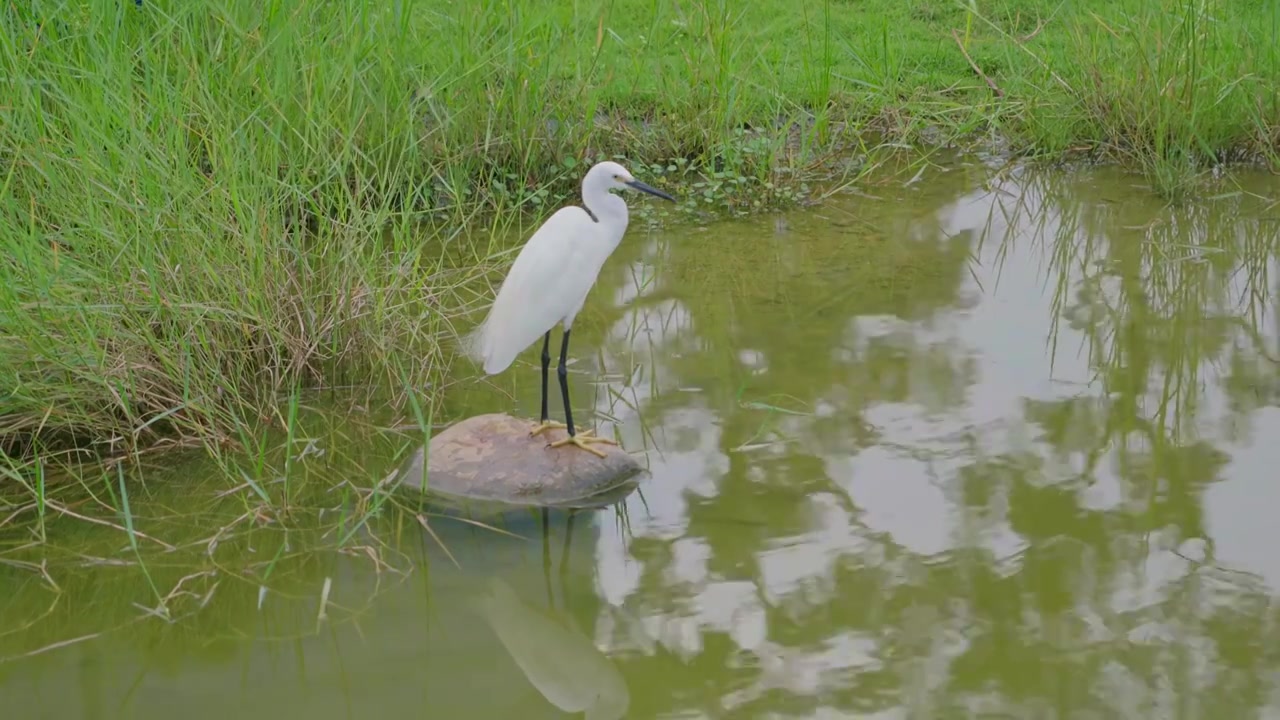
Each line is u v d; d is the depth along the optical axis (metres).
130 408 7.14
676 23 11.91
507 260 8.78
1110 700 4.84
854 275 9.27
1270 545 5.87
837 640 5.29
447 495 6.57
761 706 4.88
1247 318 8.41
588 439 6.75
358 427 7.37
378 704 5.00
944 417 7.17
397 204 10.00
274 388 7.43
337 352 7.89
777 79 11.91
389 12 9.84
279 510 6.41
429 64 10.56
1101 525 6.07
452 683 5.14
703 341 8.31
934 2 13.70
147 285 7.18
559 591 5.77
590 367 8.03
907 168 11.34
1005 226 10.13
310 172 9.12
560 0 12.20
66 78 7.28
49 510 6.46
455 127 10.37
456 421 7.40
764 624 5.42
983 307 8.67
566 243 6.46
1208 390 7.42
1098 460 6.68
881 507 6.30
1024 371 7.71
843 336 8.27
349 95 8.68
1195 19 11.30
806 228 10.17
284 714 4.93
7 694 5.05
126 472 6.86
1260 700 4.82
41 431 7.12
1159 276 9.12
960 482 6.50
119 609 5.66
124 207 7.11
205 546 6.15
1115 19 12.32
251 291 7.39
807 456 6.81
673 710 4.89
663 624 5.45
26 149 7.06
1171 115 10.98
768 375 7.77
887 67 12.13
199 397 7.06
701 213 10.54
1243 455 6.68
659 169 10.84
